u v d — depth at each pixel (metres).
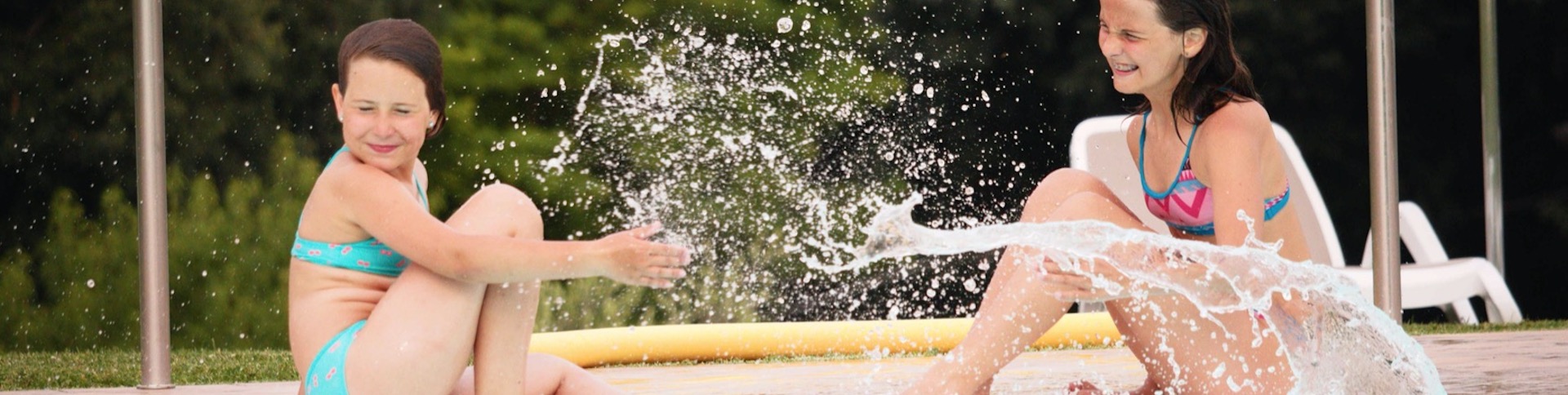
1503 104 8.81
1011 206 8.02
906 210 1.93
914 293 6.11
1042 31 8.26
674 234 5.86
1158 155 2.11
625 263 1.66
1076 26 8.32
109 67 7.55
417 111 1.81
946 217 7.44
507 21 7.43
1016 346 1.92
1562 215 8.54
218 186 7.41
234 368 3.40
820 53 7.27
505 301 1.75
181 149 7.33
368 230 1.78
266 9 7.45
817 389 2.63
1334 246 5.14
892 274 6.11
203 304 6.76
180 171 7.09
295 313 1.83
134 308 6.85
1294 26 8.67
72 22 7.55
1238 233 1.95
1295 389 1.97
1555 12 8.55
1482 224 8.89
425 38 1.85
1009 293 1.92
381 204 1.76
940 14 8.03
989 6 8.12
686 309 5.91
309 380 1.76
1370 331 2.04
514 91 7.42
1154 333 1.97
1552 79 8.73
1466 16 8.70
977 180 7.94
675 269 1.67
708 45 6.00
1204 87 2.00
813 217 6.10
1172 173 2.08
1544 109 8.77
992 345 1.92
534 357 1.96
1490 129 5.64
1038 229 1.88
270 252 6.93
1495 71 5.65
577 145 7.00
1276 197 2.09
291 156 7.10
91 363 3.78
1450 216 8.93
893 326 3.64
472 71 7.36
